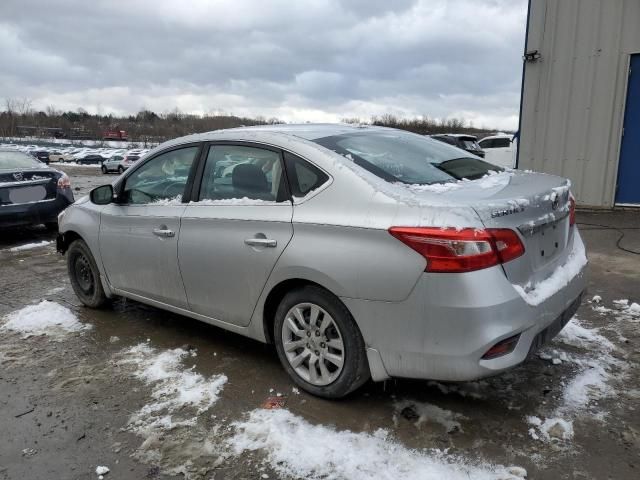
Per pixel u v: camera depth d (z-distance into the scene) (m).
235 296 3.37
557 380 3.24
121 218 4.16
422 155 3.41
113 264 4.31
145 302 4.19
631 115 8.67
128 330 4.30
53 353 3.89
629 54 8.48
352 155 3.08
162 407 3.09
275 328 3.24
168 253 3.75
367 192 2.78
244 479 2.46
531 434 2.71
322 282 2.85
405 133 3.87
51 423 2.97
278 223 3.05
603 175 9.00
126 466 2.58
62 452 2.71
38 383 3.44
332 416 2.93
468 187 2.89
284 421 2.89
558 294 2.82
